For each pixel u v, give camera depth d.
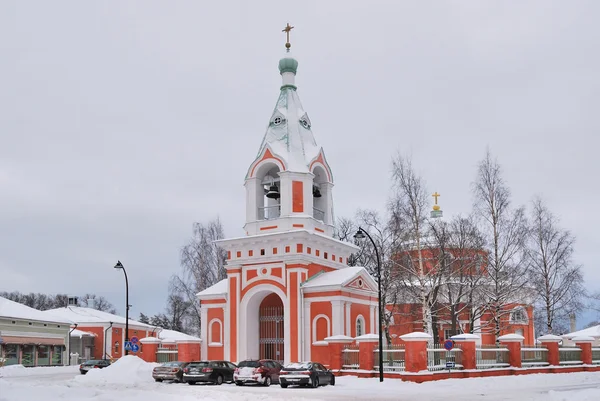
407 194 49.50
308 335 43.62
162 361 48.59
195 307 67.81
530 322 62.09
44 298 134.75
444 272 50.62
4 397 23.14
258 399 24.48
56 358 66.69
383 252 55.22
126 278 50.50
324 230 47.84
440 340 58.59
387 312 58.59
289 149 47.34
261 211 48.12
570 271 52.94
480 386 34.03
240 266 46.91
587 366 48.50
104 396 23.78
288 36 51.22
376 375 38.38
